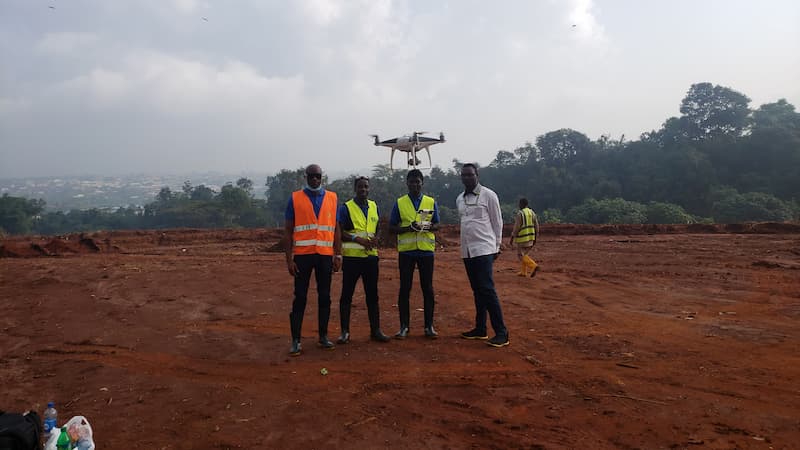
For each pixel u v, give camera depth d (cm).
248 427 356
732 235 1944
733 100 8019
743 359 482
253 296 889
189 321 715
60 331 672
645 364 475
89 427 318
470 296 857
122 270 1239
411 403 396
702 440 318
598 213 5834
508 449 314
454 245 1855
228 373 482
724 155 7538
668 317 675
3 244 1781
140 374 484
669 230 2253
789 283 908
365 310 761
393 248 1703
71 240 1952
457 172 9625
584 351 525
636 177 7706
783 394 392
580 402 389
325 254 548
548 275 1078
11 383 464
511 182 9331
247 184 10938
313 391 428
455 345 558
